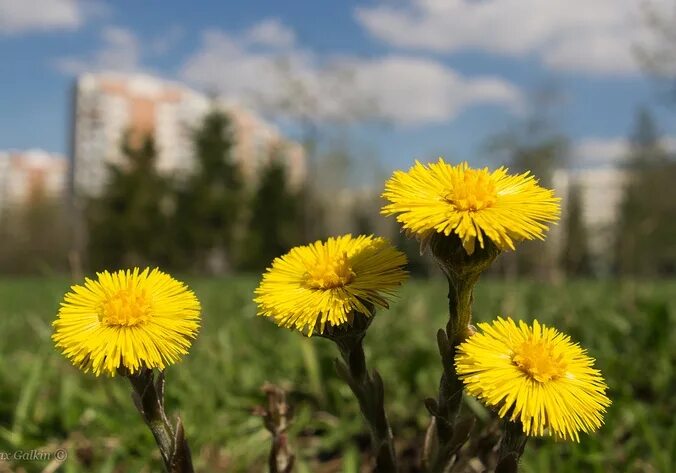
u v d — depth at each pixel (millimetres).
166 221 33500
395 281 1132
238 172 35000
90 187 52844
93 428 2324
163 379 1181
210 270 34656
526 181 1086
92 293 1096
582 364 1067
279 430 1501
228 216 34219
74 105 56219
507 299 4133
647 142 29656
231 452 2262
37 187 49781
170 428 1186
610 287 5582
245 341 3307
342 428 2355
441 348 1159
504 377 1001
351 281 1142
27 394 2357
